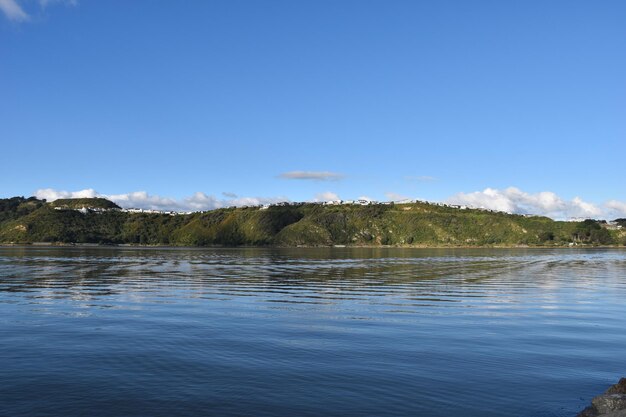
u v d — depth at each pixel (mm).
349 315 22188
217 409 10188
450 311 23531
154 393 11117
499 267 64062
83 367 13117
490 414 10047
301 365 13445
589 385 11953
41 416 9797
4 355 14352
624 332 18203
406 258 95188
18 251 126875
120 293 30672
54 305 24938
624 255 116688
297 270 56688
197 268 59562
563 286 36906
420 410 10219
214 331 18031
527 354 14805
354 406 10406
